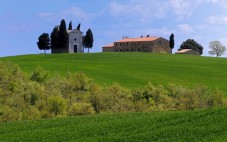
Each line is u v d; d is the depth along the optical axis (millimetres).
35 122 56062
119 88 88500
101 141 38844
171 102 85250
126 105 83375
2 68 93188
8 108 73500
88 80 90125
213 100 83500
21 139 43844
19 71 95000
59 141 41438
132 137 39000
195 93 84938
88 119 53938
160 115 49594
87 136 42250
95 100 82250
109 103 82875
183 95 85438
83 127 46781
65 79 92625
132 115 54344
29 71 124125
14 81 86625
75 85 88688
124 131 42656
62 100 76500
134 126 44344
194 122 42000
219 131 36938
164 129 40375
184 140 35531
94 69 132625
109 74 124375
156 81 117562
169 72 131250
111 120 50250
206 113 44969
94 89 87750
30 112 73938
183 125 41219
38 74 94062
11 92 82375
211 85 114438
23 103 78375
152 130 41188
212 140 33938
